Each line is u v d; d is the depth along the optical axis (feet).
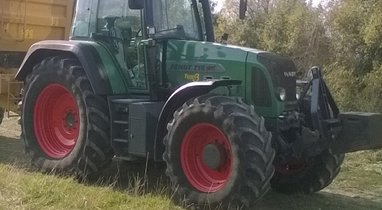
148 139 18.89
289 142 18.98
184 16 21.59
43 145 21.91
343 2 49.01
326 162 20.12
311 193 21.39
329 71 50.01
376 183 23.89
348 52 47.60
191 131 17.85
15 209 16.52
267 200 20.36
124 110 19.94
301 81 20.40
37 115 22.21
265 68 18.58
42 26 28.76
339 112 19.24
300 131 18.86
